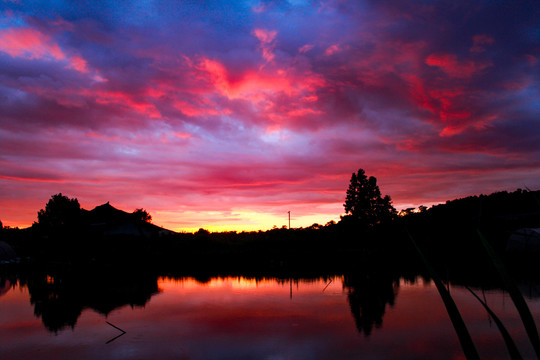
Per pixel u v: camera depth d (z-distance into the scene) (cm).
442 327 614
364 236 2781
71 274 1572
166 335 598
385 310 752
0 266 2019
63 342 573
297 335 582
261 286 1125
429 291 966
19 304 903
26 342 577
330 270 1585
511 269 1290
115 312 787
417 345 521
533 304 754
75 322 704
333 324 647
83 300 937
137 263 2081
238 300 894
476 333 571
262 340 559
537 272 1201
